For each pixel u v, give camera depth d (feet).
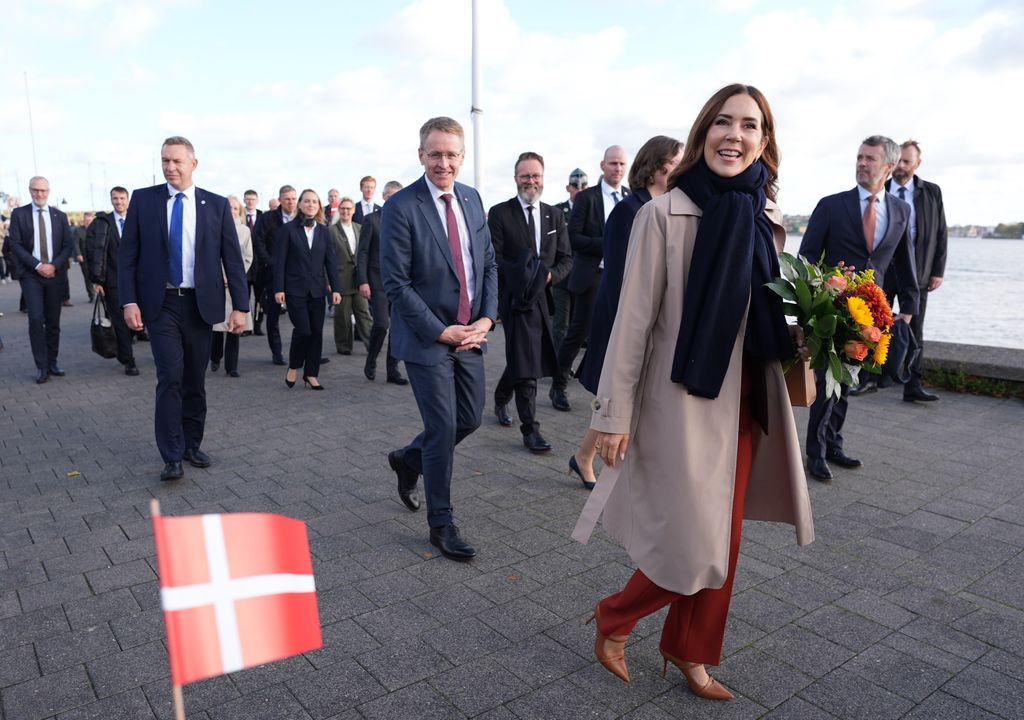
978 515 14.37
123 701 8.62
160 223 15.99
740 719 8.32
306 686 8.90
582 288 21.33
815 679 9.07
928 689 8.86
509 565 12.23
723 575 7.89
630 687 8.89
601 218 21.22
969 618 10.53
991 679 9.07
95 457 18.28
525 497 15.33
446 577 11.80
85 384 27.30
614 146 20.90
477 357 13.07
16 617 10.57
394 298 12.10
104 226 27.78
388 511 14.64
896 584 11.55
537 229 19.49
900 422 21.13
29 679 9.05
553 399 22.66
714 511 7.81
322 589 11.42
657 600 8.35
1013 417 21.70
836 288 7.87
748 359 8.16
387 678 9.07
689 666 8.65
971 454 18.20
